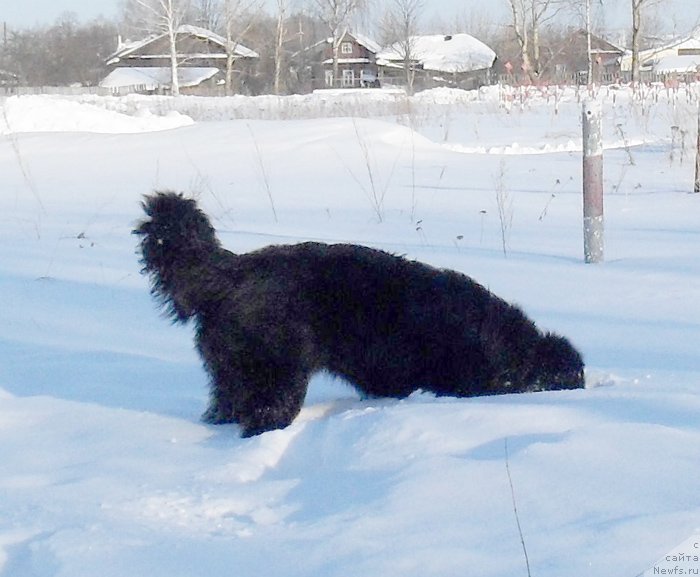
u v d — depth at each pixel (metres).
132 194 13.72
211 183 14.19
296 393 6.14
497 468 5.25
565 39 60.75
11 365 7.07
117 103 40.66
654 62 53.75
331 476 5.41
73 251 9.73
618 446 5.32
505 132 24.55
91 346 7.40
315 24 78.81
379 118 29.80
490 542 4.91
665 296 7.55
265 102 40.72
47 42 82.69
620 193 12.33
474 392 6.32
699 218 10.10
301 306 6.16
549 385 6.33
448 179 14.08
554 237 9.38
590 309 7.41
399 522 5.04
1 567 5.04
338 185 13.72
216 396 6.19
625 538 4.85
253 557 4.96
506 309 6.43
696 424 5.51
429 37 79.69
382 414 5.80
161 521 5.22
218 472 5.55
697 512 4.93
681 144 15.96
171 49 61.16
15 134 19.80
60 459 5.77
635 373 6.36
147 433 6.04
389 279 6.31
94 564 4.96
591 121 8.31
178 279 6.17
